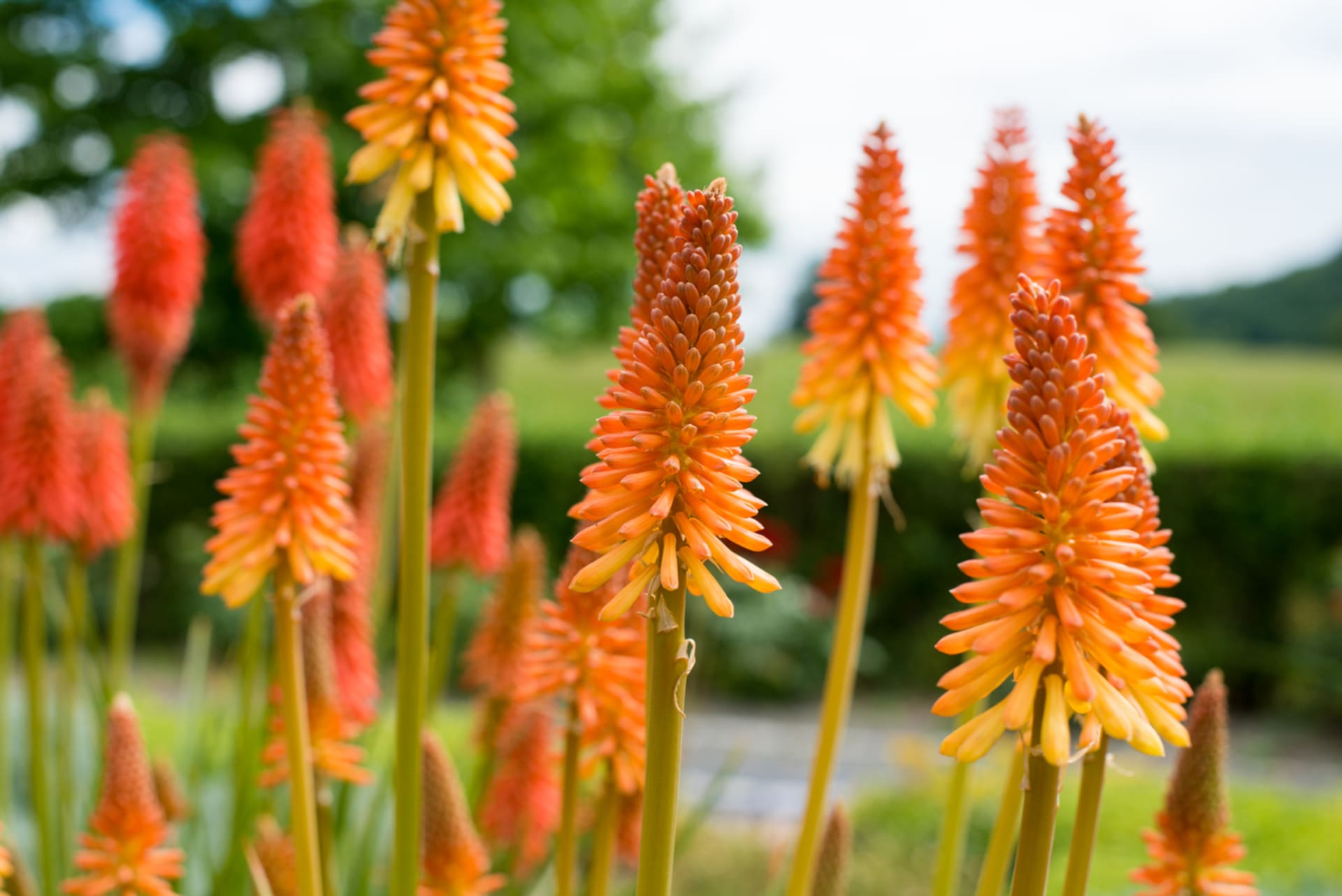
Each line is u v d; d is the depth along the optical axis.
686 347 1.88
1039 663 1.86
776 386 20.09
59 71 22.17
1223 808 2.78
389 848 5.13
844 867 3.46
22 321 4.76
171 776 4.30
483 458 5.16
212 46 21.53
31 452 4.44
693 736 13.67
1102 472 2.00
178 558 16.52
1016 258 3.70
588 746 2.92
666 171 2.67
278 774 3.31
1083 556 1.85
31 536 4.43
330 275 6.18
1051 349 1.83
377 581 5.66
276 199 5.96
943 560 16.28
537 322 25.36
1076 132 3.05
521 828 4.25
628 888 4.61
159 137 6.38
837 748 3.21
